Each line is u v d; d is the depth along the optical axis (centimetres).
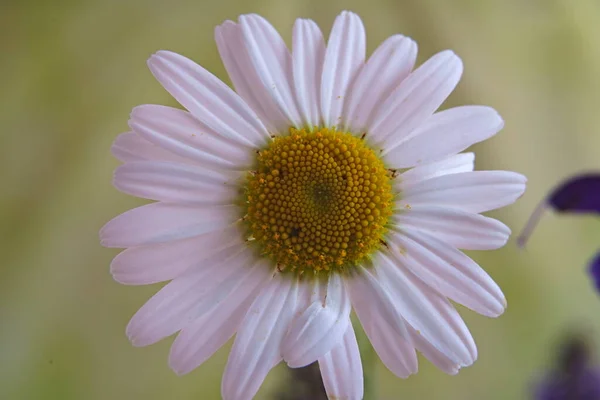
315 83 19
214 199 18
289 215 19
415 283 19
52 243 23
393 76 19
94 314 23
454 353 18
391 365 18
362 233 19
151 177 18
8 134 23
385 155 19
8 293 23
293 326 18
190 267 18
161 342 23
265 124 19
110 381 23
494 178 19
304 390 20
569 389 22
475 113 19
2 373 23
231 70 19
